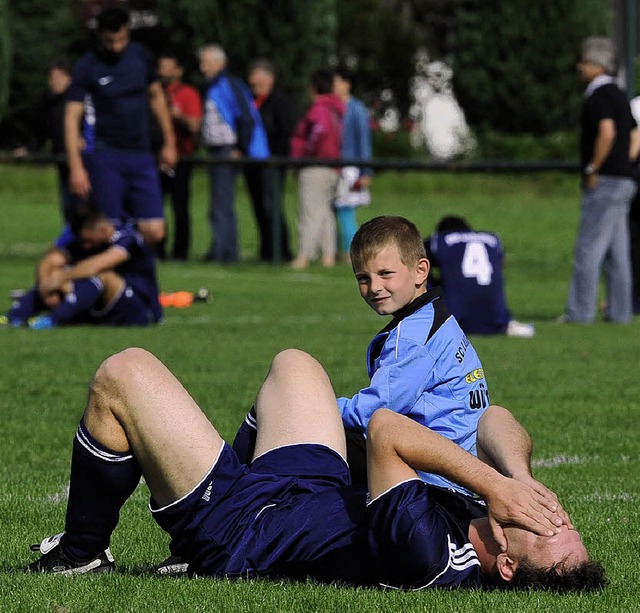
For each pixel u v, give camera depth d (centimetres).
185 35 11300
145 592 1402
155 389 1402
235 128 6512
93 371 3331
